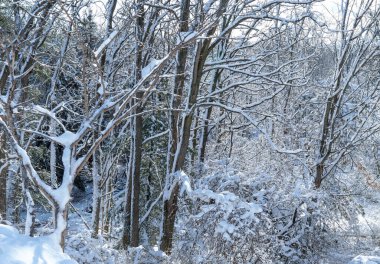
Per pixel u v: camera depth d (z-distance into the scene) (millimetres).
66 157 6168
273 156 15984
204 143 17594
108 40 6648
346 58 15250
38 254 4695
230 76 17234
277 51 13391
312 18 11383
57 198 5754
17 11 10398
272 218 12570
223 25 14508
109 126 6531
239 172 12516
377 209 21062
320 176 15102
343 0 14750
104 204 17141
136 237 13086
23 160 5762
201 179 12125
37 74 13047
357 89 16016
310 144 16531
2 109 6348
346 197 16656
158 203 18969
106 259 8734
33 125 14031
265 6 11484
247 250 10500
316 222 13367
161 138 19016
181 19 10445
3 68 9898
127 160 18547
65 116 14617
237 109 12641
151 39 12352
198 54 11188
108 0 12828
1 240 4762
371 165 21984
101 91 6738
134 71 12531
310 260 13094
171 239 11406
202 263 10203
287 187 13289
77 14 9820
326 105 15148
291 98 20844
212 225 10367
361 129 15797
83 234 8656
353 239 16109
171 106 11477
